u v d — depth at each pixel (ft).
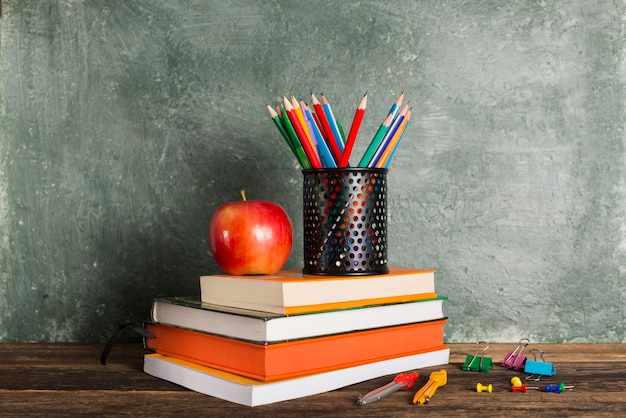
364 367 2.85
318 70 4.15
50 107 4.12
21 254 4.10
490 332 4.11
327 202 3.02
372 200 3.04
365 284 2.92
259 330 2.56
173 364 2.90
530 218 4.11
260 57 4.16
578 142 4.10
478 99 4.13
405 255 4.12
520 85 4.11
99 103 4.13
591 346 3.93
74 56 4.13
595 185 4.10
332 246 2.99
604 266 4.10
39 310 4.11
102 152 4.13
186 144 4.15
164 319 3.07
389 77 4.14
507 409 2.48
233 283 2.85
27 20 4.13
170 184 4.14
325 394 2.67
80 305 4.12
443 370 3.03
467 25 4.13
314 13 4.15
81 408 2.50
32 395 2.69
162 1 4.15
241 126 4.16
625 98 4.10
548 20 4.11
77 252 4.12
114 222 4.13
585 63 4.10
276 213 3.09
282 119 3.20
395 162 4.12
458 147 4.13
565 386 2.84
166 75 4.15
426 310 3.18
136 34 4.14
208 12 4.16
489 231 4.12
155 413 2.42
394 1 4.14
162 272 4.14
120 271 4.13
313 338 2.67
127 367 3.25
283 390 2.56
